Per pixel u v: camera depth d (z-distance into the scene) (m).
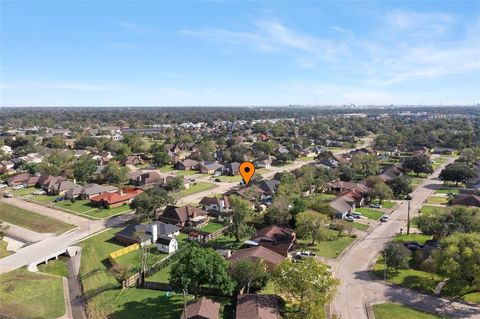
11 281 60.88
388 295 53.69
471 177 124.94
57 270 66.75
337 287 56.00
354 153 181.50
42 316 51.19
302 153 198.50
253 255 59.56
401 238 76.62
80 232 84.31
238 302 48.44
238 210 76.56
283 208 82.00
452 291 54.16
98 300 54.38
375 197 106.81
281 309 48.16
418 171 144.62
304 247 72.06
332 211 85.62
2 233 80.69
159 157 168.62
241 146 194.88
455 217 69.19
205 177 147.00
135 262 66.94
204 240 75.94
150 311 50.47
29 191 121.88
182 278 48.28
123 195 107.12
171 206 89.69
